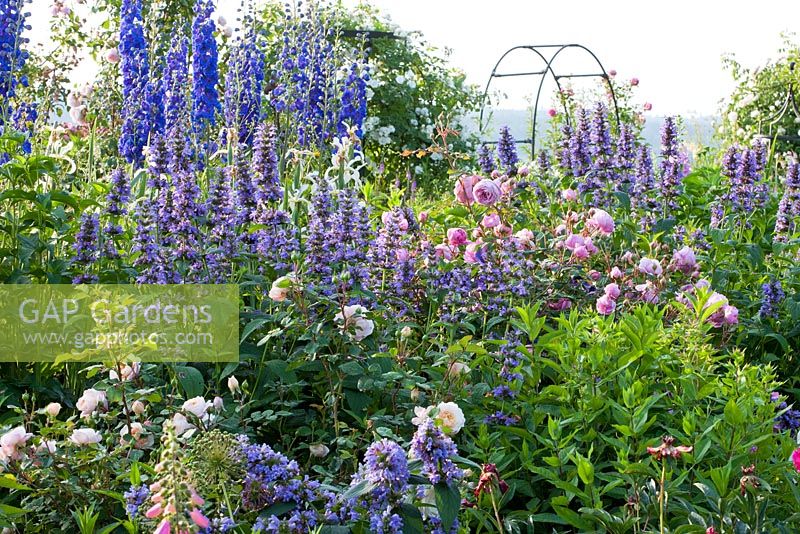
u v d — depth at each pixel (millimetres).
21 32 6395
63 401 4117
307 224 5293
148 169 4910
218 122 7406
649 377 3770
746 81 14141
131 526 2607
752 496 2783
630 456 3344
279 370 3615
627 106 12891
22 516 2957
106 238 4473
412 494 2611
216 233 4379
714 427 3170
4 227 4512
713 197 7566
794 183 6039
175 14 10945
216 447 2488
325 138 7336
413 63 13406
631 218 6406
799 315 4977
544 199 6555
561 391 3508
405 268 4520
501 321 4477
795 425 4012
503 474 3227
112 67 9492
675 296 4828
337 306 3775
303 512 2516
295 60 7742
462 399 3676
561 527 3287
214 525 2457
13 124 6953
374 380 3578
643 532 2834
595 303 4922
